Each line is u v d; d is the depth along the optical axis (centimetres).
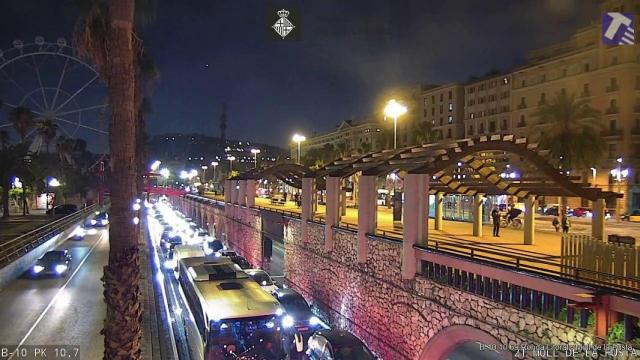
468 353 2406
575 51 6500
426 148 2033
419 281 1852
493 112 8125
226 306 1761
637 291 1108
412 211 1897
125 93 1044
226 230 6034
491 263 1477
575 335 1189
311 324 2308
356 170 2602
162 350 1880
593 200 2078
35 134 7981
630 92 5872
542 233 2894
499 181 2291
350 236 2503
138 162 4659
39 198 8288
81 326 2114
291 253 3512
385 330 2103
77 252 4200
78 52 1345
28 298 2594
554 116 4938
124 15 1041
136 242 1068
